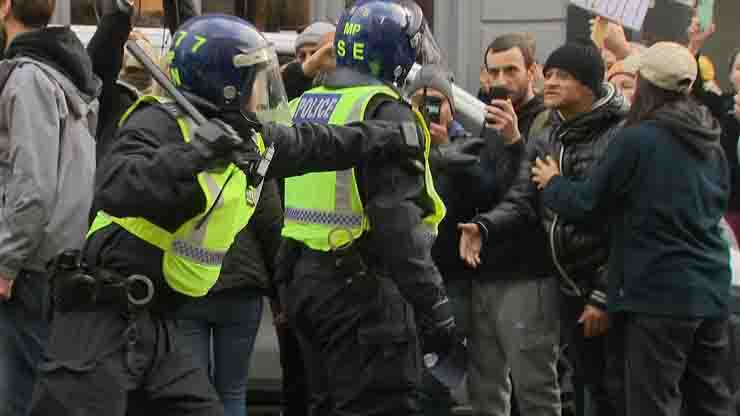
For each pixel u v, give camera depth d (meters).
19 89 12.55
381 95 11.18
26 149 12.48
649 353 13.34
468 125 16.88
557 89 14.03
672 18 23.72
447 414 14.57
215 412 9.77
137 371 9.57
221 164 9.32
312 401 11.95
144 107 9.71
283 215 13.16
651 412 13.38
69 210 12.73
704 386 13.65
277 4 26.30
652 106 13.49
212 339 13.33
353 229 11.27
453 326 11.05
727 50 26.80
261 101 9.98
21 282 12.71
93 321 9.52
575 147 14.05
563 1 27.52
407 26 11.52
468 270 14.76
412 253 10.77
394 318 11.27
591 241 13.90
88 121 13.20
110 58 13.54
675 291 13.25
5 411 12.87
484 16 27.98
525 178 14.31
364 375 11.31
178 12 13.17
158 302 9.66
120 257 9.53
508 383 15.17
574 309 14.16
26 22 13.12
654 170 13.33
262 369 16.23
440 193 14.60
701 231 13.40
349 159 10.17
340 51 11.60
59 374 9.45
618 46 20.03
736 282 15.30
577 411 15.20
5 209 12.55
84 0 24.72
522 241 14.45
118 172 9.16
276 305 14.42
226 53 9.67
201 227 9.52
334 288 11.31
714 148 13.59
